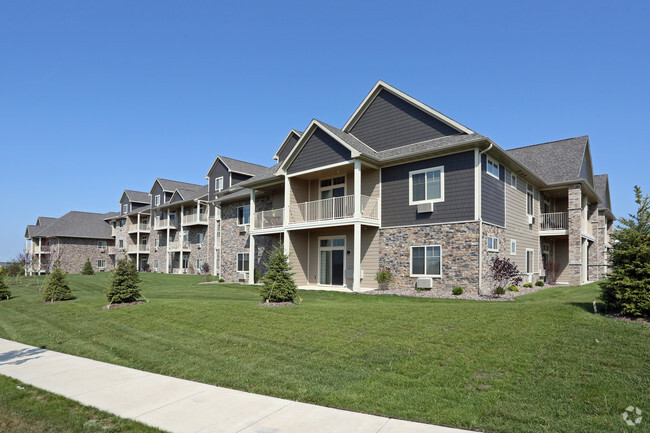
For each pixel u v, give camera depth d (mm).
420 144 18938
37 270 50188
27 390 6684
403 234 18500
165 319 11953
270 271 13758
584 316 9062
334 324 9758
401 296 16641
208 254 39344
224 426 4992
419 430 4668
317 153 20312
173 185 48688
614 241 9898
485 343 7594
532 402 5242
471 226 16453
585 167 26438
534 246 23047
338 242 21484
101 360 8680
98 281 32969
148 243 51000
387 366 6883
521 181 21453
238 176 38000
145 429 4984
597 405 5090
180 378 7152
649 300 8703
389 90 20391
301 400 5816
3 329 12930
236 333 9734
